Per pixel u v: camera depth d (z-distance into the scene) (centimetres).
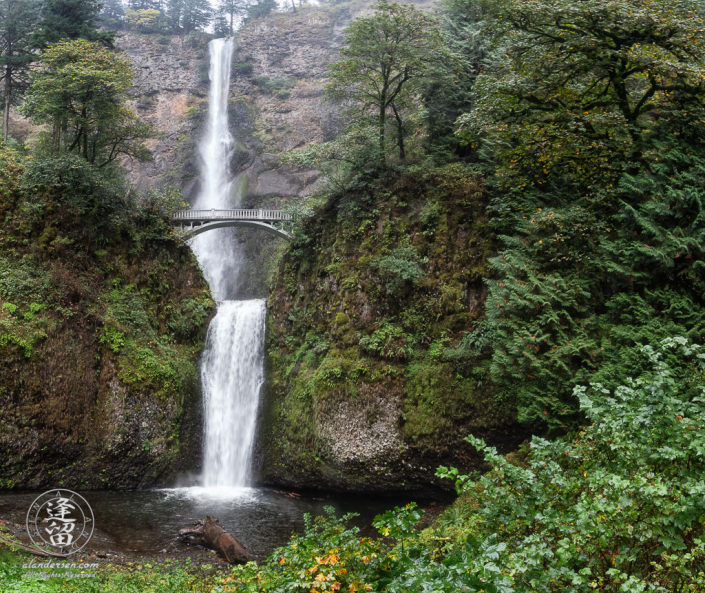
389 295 2294
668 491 503
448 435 1992
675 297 1412
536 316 1689
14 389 2147
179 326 2883
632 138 1683
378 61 2620
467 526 711
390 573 514
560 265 1753
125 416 2386
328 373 2267
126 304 2666
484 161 2369
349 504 2170
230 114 6238
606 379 1383
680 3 1541
